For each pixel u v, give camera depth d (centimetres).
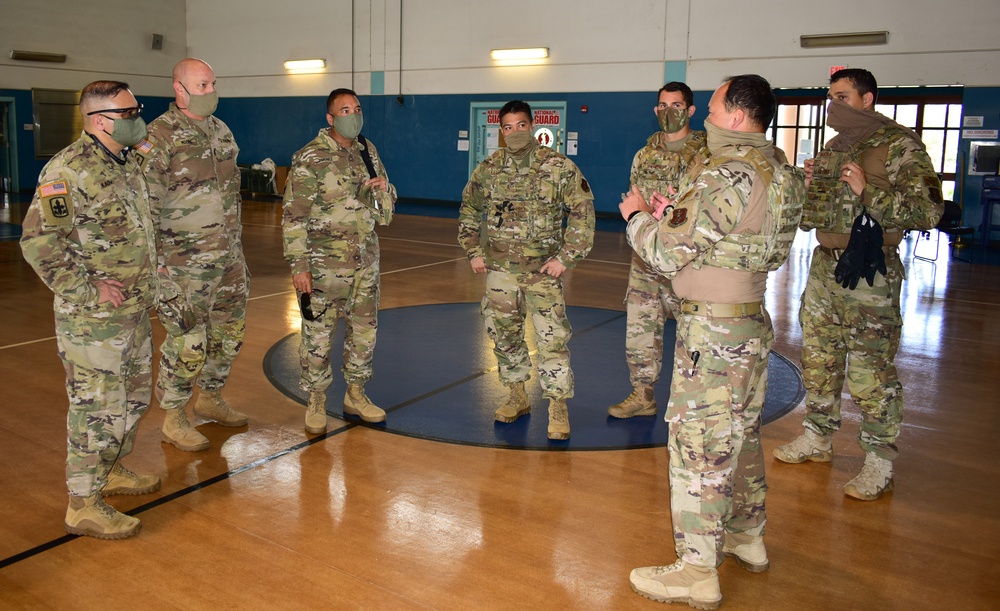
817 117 1383
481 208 423
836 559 298
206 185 372
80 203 287
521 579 280
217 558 291
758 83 248
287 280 862
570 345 612
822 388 381
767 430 434
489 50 1667
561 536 313
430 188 1805
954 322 704
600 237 1304
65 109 1830
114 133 290
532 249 398
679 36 1468
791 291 855
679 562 271
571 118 1606
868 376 349
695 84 1468
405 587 274
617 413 452
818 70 1352
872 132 345
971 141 1248
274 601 264
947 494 356
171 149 360
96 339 292
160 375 389
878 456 355
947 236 1316
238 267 398
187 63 362
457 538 309
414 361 560
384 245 1159
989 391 506
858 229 334
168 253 368
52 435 409
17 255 985
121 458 374
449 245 1172
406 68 1777
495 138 1703
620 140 1563
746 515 284
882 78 1298
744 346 253
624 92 1541
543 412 459
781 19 1370
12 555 291
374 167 412
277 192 1945
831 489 360
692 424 257
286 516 325
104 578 277
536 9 1603
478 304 759
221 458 385
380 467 377
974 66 1227
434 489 353
